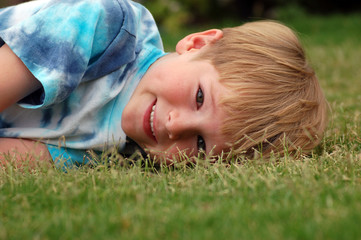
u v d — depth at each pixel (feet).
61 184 5.32
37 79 6.79
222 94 6.57
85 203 4.77
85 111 7.14
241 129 6.64
